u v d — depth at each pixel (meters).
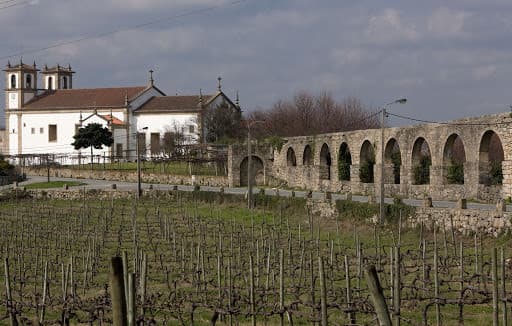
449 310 33.47
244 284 41.34
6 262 32.91
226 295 36.59
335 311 33.22
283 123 168.00
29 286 45.56
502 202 53.59
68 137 174.38
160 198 103.38
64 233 70.94
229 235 64.62
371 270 15.38
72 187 118.31
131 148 166.12
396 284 28.67
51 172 146.50
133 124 167.38
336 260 46.00
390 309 29.50
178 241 64.31
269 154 118.38
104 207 96.25
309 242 57.53
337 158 100.62
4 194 110.81
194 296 38.53
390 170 88.81
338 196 88.81
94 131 157.00
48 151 176.25
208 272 47.25
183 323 30.89
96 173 137.88
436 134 78.50
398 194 85.00
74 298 34.38
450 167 77.81
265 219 79.12
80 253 59.06
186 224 77.06
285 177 115.38
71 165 150.00
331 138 102.19
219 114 161.00
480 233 53.88
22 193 111.38
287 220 75.25
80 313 35.75
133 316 20.02
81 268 52.12
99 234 69.38
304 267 43.72
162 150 154.88
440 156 77.94
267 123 167.25
